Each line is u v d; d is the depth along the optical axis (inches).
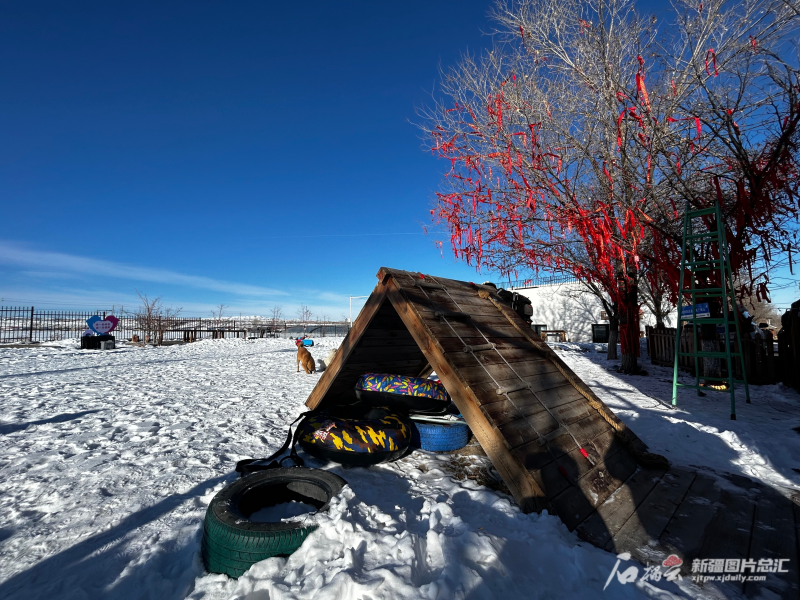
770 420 211.6
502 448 107.9
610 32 318.0
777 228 304.3
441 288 175.9
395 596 63.4
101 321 743.1
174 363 514.3
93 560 88.4
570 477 112.0
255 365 503.2
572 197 335.0
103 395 281.3
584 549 85.2
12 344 766.5
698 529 99.0
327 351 748.0
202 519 106.5
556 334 933.2
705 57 290.5
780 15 263.0
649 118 289.0
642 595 73.2
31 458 151.0
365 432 144.3
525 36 339.0
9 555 90.5
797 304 279.0
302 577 73.1
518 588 70.6
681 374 391.9
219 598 74.4
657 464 136.4
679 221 350.0
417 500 112.6
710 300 331.6
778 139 282.4
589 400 157.3
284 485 112.9
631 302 401.4
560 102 359.3
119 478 132.8
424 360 223.3
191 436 180.4
